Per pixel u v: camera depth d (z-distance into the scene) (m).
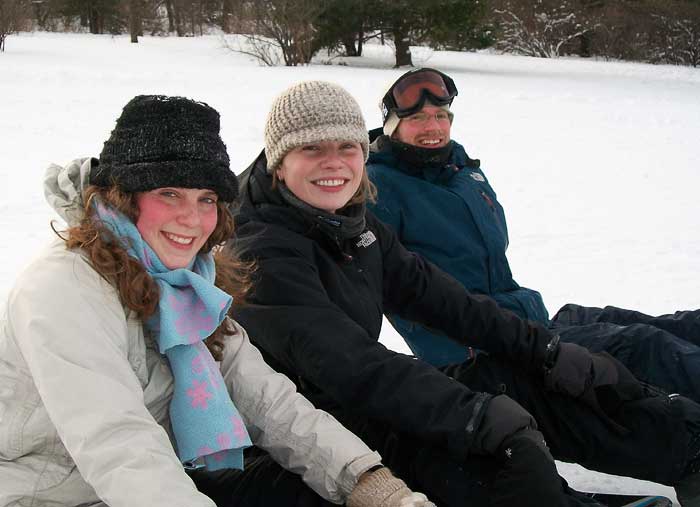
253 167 2.75
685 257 6.11
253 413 2.25
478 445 2.20
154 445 1.82
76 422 1.80
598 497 2.80
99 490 1.79
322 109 2.56
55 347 1.82
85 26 43.66
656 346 3.04
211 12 43.28
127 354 1.98
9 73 14.92
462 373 2.91
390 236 2.91
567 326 3.43
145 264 1.98
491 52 35.34
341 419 2.51
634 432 2.67
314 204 2.60
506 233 3.63
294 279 2.44
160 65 20.14
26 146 9.06
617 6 34.03
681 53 33.00
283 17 22.77
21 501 1.89
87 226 1.94
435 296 2.87
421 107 3.42
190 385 2.05
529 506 2.11
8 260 5.15
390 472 2.18
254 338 2.48
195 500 1.79
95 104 12.30
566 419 2.73
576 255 6.11
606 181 8.98
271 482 2.28
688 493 2.65
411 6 24.77
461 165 3.66
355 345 2.34
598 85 20.30
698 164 10.19
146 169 1.89
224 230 2.16
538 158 10.16
